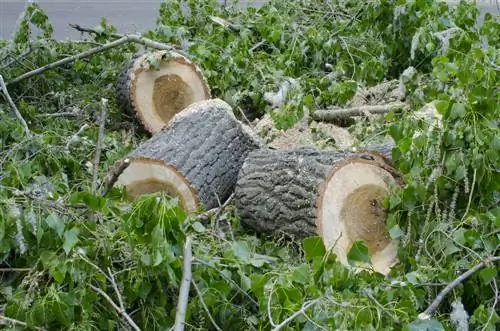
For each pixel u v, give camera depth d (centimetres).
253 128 627
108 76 683
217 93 679
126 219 325
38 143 487
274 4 771
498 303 347
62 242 330
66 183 455
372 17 690
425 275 345
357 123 589
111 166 499
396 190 402
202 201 481
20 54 666
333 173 404
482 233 359
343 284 321
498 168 375
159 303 336
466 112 380
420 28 601
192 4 774
